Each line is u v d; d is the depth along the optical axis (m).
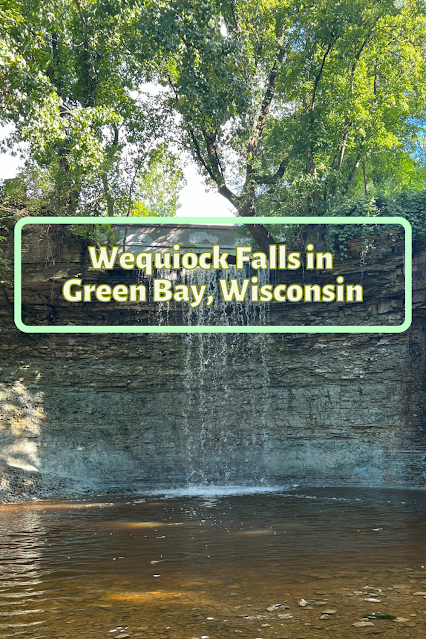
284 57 31.73
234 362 31.05
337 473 27.31
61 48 30.77
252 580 9.34
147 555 11.48
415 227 27.23
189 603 8.17
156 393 30.56
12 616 7.70
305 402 29.41
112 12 24.83
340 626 7.10
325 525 14.76
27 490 23.80
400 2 29.95
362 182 38.38
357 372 28.56
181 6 23.06
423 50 30.11
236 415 30.38
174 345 31.16
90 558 11.29
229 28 29.69
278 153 30.95
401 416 27.03
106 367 30.27
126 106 31.72
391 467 26.36
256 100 30.50
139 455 28.75
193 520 16.22
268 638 6.74
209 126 29.56
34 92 22.97
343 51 29.31
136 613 7.76
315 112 29.28
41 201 29.44
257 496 22.34
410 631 6.88
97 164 25.98
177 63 27.17
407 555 10.96
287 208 30.31
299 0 28.86
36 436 27.11
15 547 12.55
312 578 9.38
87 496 24.00
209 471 29.05
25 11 24.56
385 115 32.25
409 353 27.39
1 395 27.50
